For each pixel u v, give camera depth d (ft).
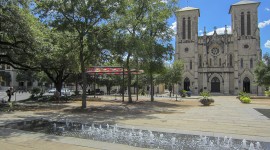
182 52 266.36
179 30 268.21
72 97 127.44
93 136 34.06
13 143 29.09
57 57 82.89
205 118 54.49
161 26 105.29
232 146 29.78
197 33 263.90
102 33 69.87
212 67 257.96
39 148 26.91
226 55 256.52
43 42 69.82
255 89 240.94
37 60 82.74
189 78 261.85
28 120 48.29
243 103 112.68
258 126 44.09
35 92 118.73
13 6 63.21
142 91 225.35
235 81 248.11
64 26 67.51
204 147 29.14
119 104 95.04
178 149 28.19
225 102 121.08
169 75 165.27
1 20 61.31
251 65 245.86
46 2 67.41
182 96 171.94
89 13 67.10
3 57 83.61
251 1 256.11
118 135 34.88
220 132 38.14
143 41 92.63
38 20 73.87
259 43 245.86
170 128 41.14
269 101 130.00
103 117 54.65
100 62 82.64
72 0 66.33
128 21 78.59
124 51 72.69
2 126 41.01
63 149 26.43
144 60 101.09
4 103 84.02
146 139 32.65
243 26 250.98
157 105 93.35
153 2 102.63
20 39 71.87
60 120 48.98
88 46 69.41
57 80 117.60
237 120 51.80
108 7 69.26
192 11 264.11
